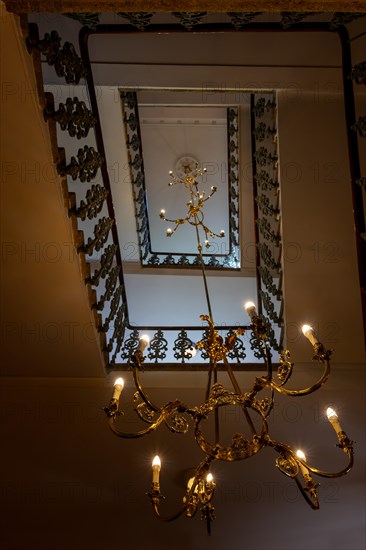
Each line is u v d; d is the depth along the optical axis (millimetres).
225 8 2721
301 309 5543
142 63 5520
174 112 7656
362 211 4586
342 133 5477
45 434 5047
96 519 5676
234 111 6992
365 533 5715
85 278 4387
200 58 5492
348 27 5227
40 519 5676
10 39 3064
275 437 5059
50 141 3568
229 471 5277
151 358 5254
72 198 3910
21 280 4320
